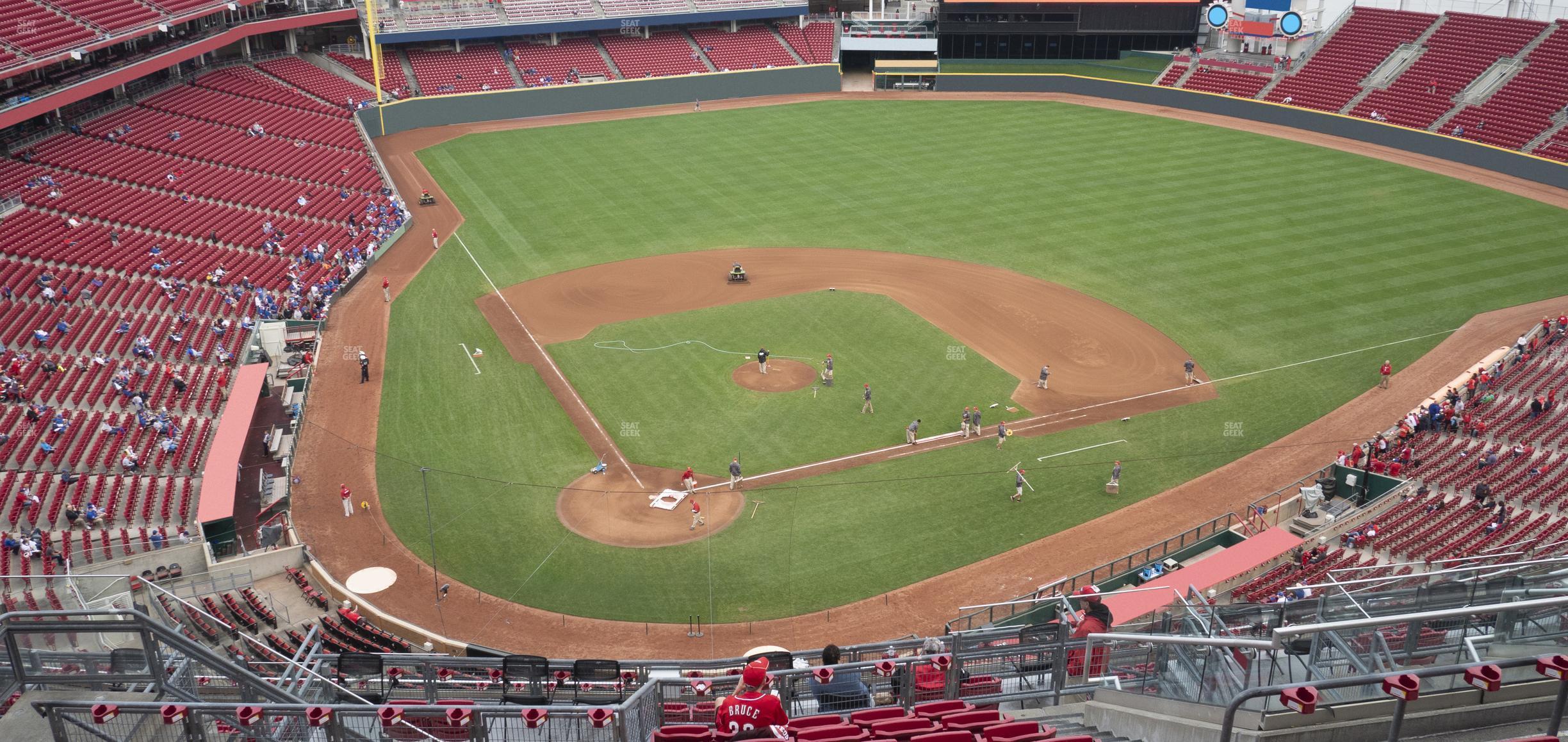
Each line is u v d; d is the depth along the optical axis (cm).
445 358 5381
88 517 3856
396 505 4172
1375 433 4512
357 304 6062
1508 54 8850
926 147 8975
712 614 3544
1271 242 6644
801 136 9400
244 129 8138
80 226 6078
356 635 3416
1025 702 2016
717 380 5069
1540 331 5144
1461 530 3594
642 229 7150
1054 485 4228
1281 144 8775
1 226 5831
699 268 6456
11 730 1471
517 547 3906
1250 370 5084
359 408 4916
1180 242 6675
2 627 1488
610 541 3931
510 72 10369
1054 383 5019
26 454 4175
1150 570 3597
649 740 1706
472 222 7350
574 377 5138
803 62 11162
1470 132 8269
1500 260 6269
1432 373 4969
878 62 11188
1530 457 4025
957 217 7225
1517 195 7419
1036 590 3609
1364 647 1625
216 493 3978
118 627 1513
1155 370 5116
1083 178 8012
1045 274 6238
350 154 8281
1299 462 4328
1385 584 2873
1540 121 8075
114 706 1429
